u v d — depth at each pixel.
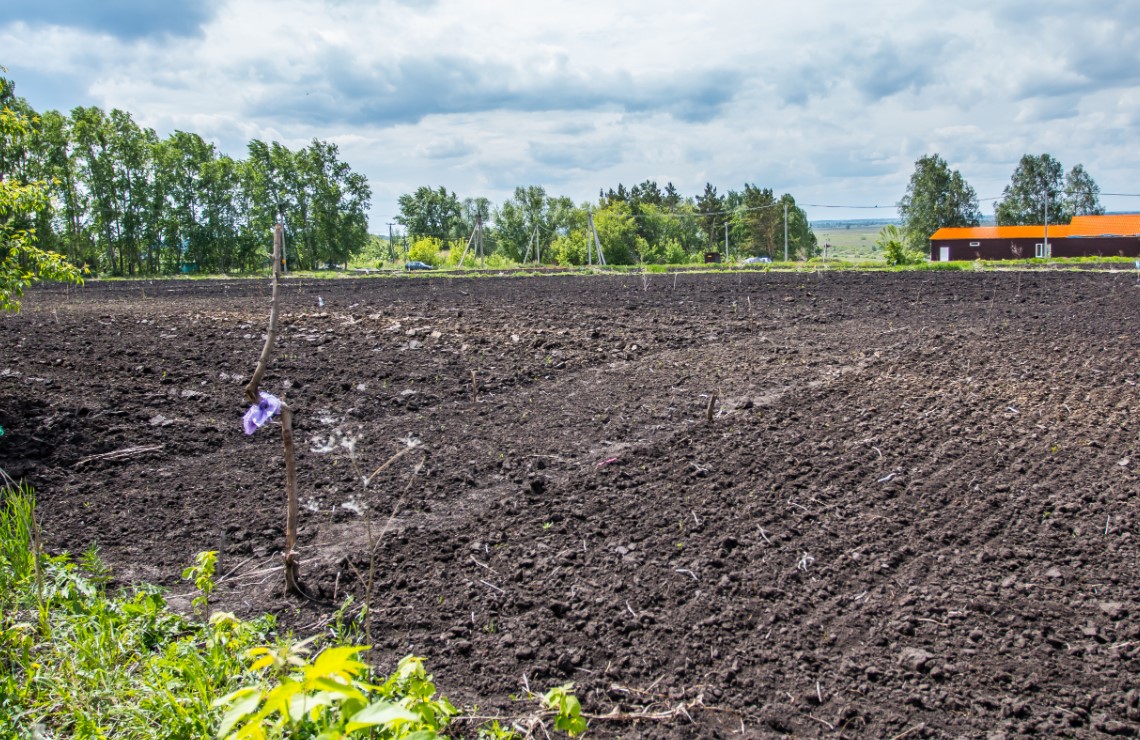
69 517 5.98
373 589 4.81
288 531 4.69
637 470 6.57
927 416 7.80
